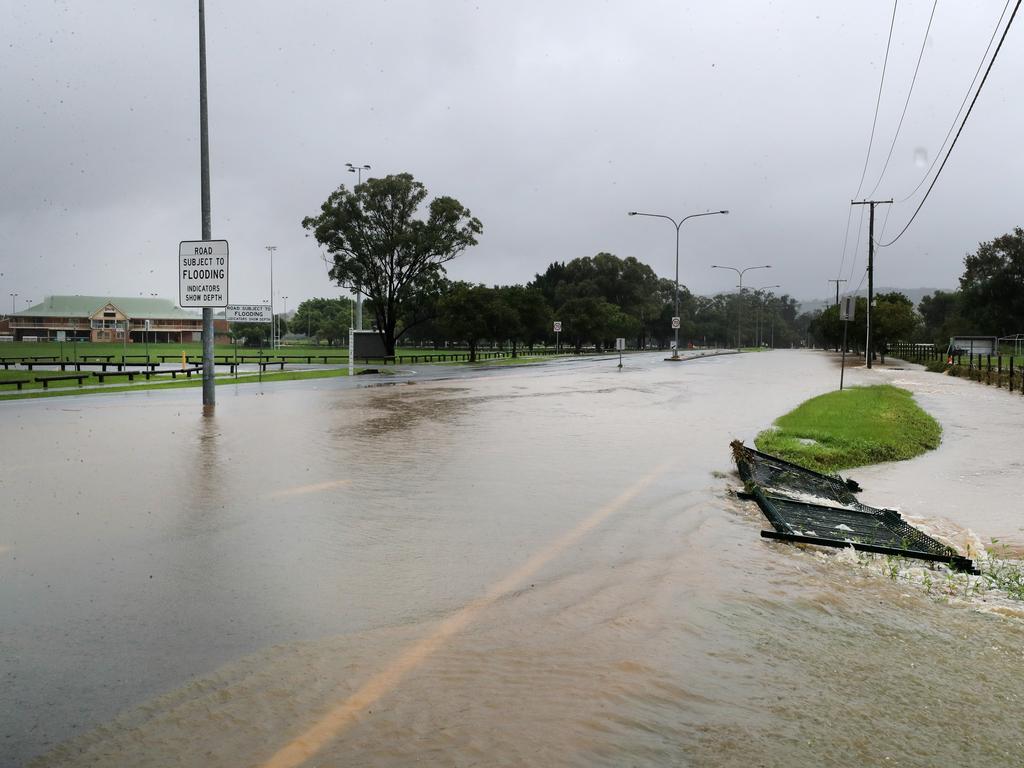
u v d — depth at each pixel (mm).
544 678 3852
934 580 5961
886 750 3201
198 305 18719
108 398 21734
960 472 11438
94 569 5664
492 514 7633
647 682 3824
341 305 151000
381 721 3381
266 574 5586
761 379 32438
